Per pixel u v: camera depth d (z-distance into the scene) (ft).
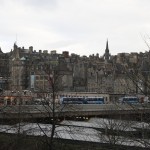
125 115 220.64
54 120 164.25
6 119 217.36
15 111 254.06
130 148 111.34
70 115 281.74
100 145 188.65
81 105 362.12
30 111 248.52
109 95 522.06
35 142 181.47
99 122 264.72
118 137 158.81
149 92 72.33
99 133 203.82
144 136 82.89
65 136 201.67
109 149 167.32
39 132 200.54
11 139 186.60
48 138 187.42
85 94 615.57
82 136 201.87
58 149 178.60
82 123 254.68
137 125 116.37
